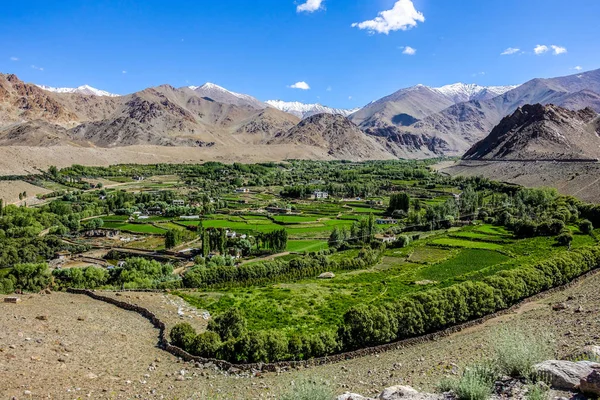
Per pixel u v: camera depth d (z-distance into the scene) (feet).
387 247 465.47
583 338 127.65
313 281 340.80
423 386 114.32
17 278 357.82
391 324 198.70
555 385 76.79
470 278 306.76
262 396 123.13
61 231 562.66
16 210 625.82
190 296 288.51
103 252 488.02
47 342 151.23
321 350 175.42
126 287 322.14
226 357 162.91
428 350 175.32
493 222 542.16
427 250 432.25
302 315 247.09
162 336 184.96
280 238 459.32
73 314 200.13
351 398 89.76
